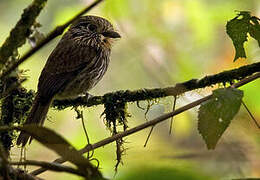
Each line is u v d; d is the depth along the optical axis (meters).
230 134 7.85
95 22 9.48
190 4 13.49
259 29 5.30
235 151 7.36
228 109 4.00
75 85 8.73
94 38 9.38
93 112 12.11
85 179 3.42
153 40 13.04
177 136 10.99
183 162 4.04
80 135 11.82
